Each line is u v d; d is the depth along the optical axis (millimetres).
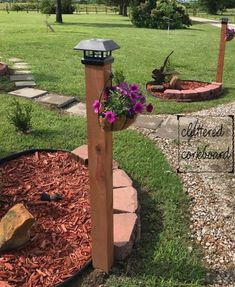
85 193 3299
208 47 12836
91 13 38250
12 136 4508
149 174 3789
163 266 2580
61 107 5750
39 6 36031
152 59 9820
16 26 18422
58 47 11180
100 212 2350
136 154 4199
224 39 6879
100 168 2246
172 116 5586
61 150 4094
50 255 2574
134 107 2096
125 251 2621
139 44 12805
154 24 20531
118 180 3457
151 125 5156
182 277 2504
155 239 2850
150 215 3146
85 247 2660
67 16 30375
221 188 3656
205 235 2961
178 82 6773
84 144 4371
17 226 2537
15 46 11133
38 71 7801
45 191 3332
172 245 2785
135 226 2844
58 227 2850
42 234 2766
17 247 2602
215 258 2723
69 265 2502
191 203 3385
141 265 2584
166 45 12914
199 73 8438
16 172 3643
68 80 7137
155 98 6457
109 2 34781
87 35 14844
